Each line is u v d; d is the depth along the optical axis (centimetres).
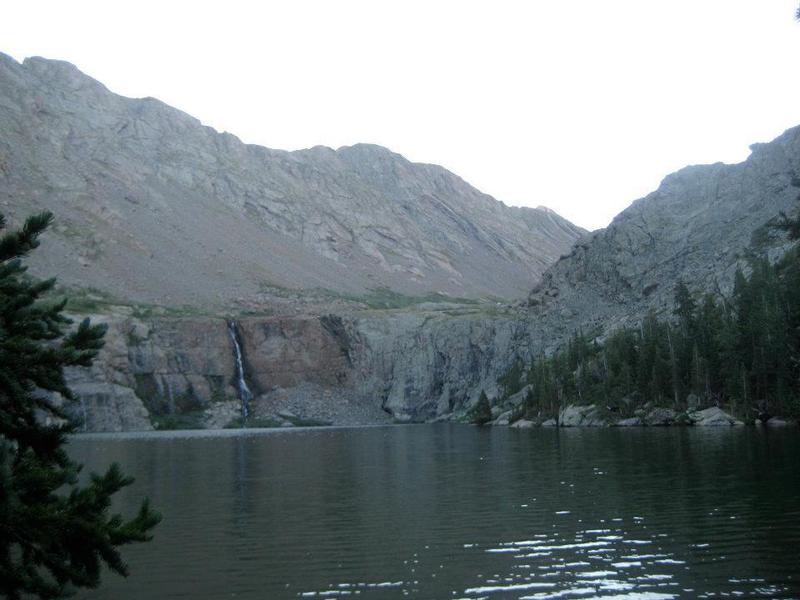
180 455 7700
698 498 3400
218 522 3309
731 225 16438
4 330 1463
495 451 6912
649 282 16712
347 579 2245
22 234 1619
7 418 1456
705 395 9981
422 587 2128
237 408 19262
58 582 1362
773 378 9388
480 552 2534
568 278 19800
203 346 19962
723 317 11031
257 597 2089
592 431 9519
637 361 11312
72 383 16025
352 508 3616
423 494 4031
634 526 2847
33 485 1335
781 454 5062
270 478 5153
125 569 1379
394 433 12400
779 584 2011
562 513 3206
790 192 15625
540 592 2030
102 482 1404
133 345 18538
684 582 2064
